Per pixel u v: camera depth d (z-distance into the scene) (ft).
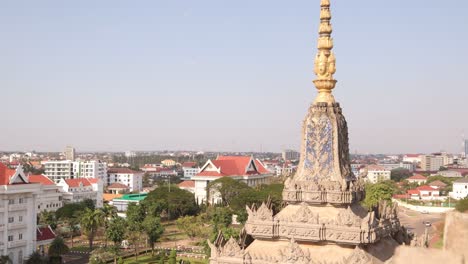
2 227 394.52
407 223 549.13
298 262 133.69
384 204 168.04
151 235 450.71
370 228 134.10
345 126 157.17
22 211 418.92
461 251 48.67
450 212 50.31
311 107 156.66
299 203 151.12
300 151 157.28
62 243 419.54
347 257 133.28
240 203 622.95
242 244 150.20
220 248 145.89
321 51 157.17
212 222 558.97
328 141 152.15
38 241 441.68
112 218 492.54
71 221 545.44
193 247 494.59
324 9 156.35
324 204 147.54
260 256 139.85
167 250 476.13
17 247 409.90
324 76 156.46
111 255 415.23
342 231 136.15
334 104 155.33
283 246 144.77
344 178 148.66
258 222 148.25
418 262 52.65
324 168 151.74
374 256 135.95
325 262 131.23
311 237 139.85
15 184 411.54
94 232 488.85
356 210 148.46
